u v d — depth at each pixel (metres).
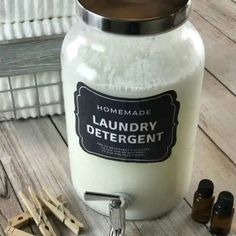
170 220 0.56
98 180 0.54
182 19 0.46
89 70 0.47
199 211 0.55
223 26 0.88
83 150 0.52
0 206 0.57
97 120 0.48
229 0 0.95
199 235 0.54
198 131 0.68
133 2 0.46
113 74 0.47
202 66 0.49
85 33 0.49
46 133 0.68
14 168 0.62
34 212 0.55
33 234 0.54
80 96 0.48
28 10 0.62
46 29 0.64
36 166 0.63
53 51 0.64
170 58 0.47
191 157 0.56
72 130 0.53
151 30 0.44
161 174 0.53
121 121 0.48
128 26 0.43
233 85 0.76
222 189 0.59
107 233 0.54
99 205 0.55
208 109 0.71
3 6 0.61
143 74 0.46
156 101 0.47
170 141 0.50
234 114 0.71
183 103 0.49
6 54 0.63
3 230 0.54
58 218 0.55
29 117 0.71
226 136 0.67
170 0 0.46
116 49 0.47
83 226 0.54
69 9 0.64
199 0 0.95
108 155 0.51
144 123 0.48
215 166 0.62
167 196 0.55
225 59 0.81
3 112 0.69
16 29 0.63
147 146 0.50
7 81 0.66
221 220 0.53
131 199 0.54
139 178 0.52
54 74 0.67
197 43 0.50
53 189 0.60
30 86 0.67
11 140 0.67
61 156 0.64
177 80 0.47
